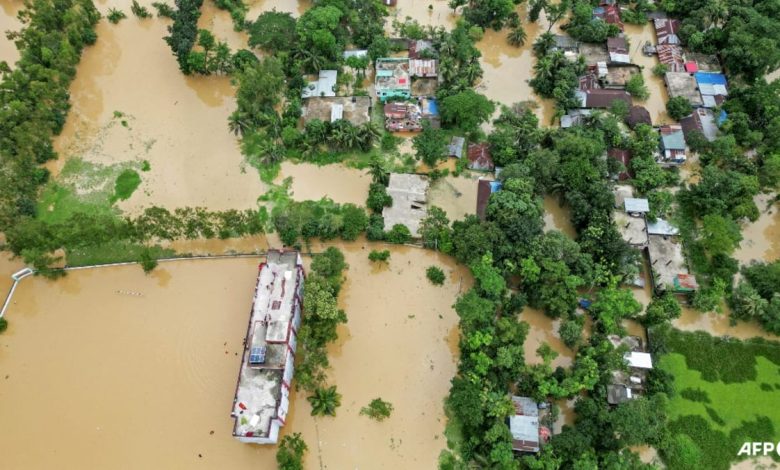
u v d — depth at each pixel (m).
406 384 64.44
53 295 70.25
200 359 65.44
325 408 60.19
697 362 66.00
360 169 79.69
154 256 72.31
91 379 64.38
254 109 80.94
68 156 80.88
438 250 72.50
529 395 61.62
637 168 77.00
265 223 75.06
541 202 72.56
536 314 68.88
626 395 61.09
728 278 70.12
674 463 59.78
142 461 59.88
